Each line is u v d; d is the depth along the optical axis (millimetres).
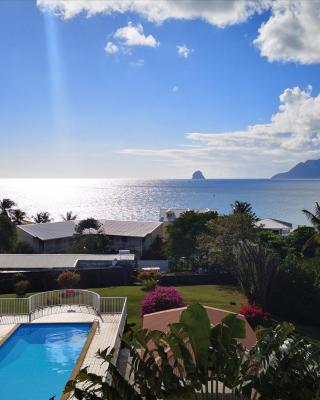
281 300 35250
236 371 10984
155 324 22750
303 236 57344
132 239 70875
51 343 21844
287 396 9812
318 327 33906
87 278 42625
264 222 82250
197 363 11109
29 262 46188
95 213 193125
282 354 10250
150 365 10781
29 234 65875
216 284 46438
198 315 11102
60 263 46250
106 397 9367
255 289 35312
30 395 16656
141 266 59250
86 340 20719
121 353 20078
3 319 24938
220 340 11422
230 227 48656
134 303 33938
